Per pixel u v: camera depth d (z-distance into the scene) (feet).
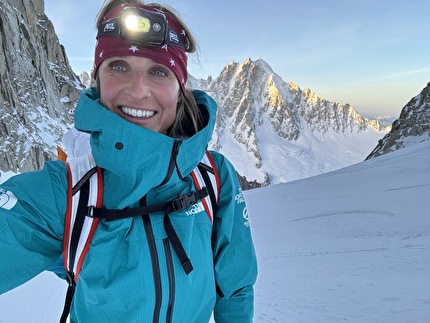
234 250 6.01
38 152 169.17
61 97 281.13
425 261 27.22
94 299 4.50
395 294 20.20
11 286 4.44
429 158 127.44
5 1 242.99
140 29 4.83
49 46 298.97
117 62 5.10
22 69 225.76
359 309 18.65
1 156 147.43
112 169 4.56
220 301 6.31
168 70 5.26
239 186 6.40
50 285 26.55
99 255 4.49
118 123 4.48
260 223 68.33
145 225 4.68
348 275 26.17
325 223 56.70
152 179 4.66
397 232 42.63
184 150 4.92
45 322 20.17
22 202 4.43
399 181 95.20
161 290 4.58
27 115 198.70
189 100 5.96
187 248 4.86
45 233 4.56
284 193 119.85
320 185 120.78
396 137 272.92
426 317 16.15
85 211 4.58
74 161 4.93
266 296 23.54
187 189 5.31
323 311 18.97
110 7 5.72
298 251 38.88
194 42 5.95
